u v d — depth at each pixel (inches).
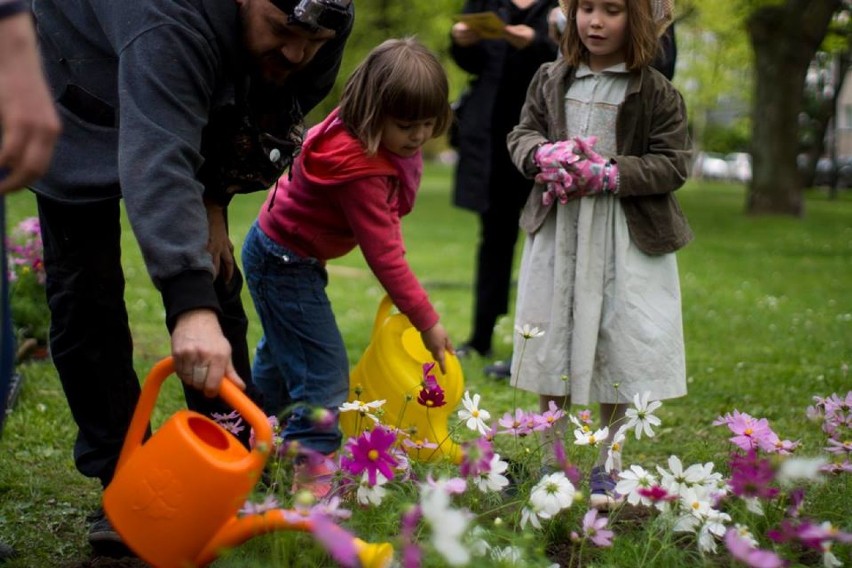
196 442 140.3
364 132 203.8
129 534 140.9
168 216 146.1
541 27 351.6
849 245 995.3
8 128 110.8
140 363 350.6
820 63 1774.1
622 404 227.3
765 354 417.1
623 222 221.8
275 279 220.2
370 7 1536.7
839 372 371.9
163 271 144.3
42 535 194.9
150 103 151.8
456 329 470.3
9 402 279.9
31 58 111.1
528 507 163.0
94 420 184.2
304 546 155.9
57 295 177.6
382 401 188.5
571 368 221.6
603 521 161.9
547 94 232.7
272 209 221.3
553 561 170.4
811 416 214.4
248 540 154.2
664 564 161.5
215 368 141.2
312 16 159.9
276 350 224.5
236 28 162.4
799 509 172.6
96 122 166.9
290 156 183.2
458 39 357.4
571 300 223.1
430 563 142.2
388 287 206.4
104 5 159.9
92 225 174.6
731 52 1574.8
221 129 173.3
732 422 189.6
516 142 233.8
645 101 222.4
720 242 1008.2
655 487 163.2
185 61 154.6
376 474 158.9
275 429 190.9
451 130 374.0
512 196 371.6
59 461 245.3
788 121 1355.8
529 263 229.0
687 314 523.5
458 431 215.6
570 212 223.1
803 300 601.3
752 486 163.9
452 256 832.9
